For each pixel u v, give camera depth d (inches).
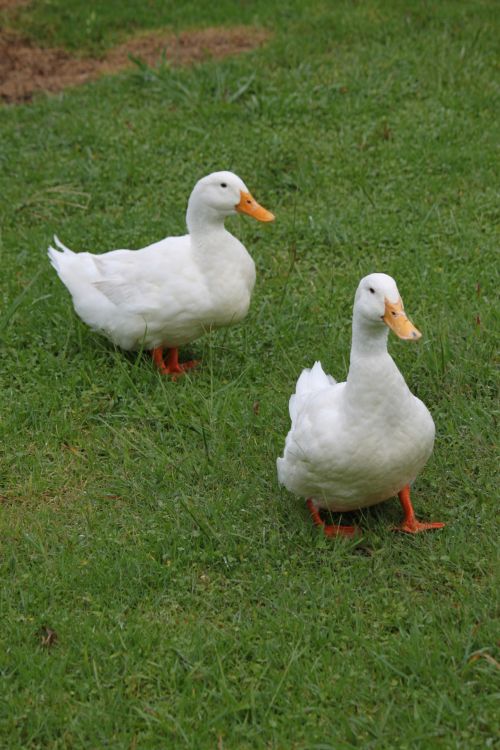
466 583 255.9
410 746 213.2
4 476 314.2
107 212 470.0
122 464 316.5
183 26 657.6
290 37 615.8
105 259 358.9
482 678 227.3
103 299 351.3
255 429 324.5
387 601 251.4
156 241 432.5
